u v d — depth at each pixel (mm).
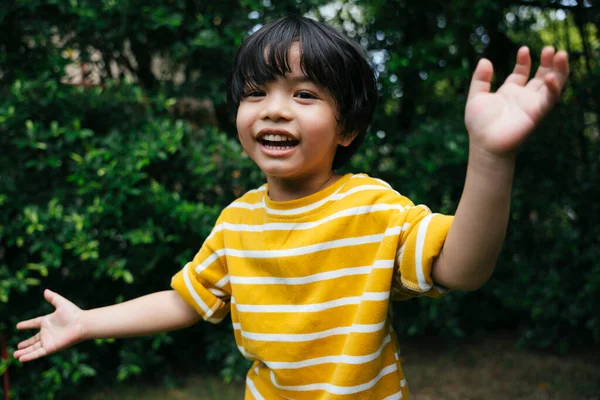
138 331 1413
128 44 3406
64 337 1371
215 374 3305
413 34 3514
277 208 1246
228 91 1375
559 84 882
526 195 3457
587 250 3342
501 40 3785
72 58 3068
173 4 3051
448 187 3285
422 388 3059
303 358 1183
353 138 1318
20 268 2910
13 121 2736
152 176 3113
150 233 2855
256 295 1240
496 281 3555
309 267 1180
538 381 3092
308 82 1159
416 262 1057
